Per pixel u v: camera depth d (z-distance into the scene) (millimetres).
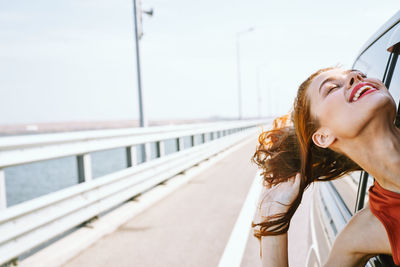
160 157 7098
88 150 4336
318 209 2383
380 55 1683
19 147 3242
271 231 1098
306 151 1063
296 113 1062
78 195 4094
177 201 6078
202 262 3471
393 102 886
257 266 3303
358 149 946
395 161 905
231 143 16703
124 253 3785
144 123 10258
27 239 3273
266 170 1147
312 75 1061
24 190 11016
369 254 1066
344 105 902
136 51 10242
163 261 3539
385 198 989
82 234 4215
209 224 4664
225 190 6738
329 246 1599
